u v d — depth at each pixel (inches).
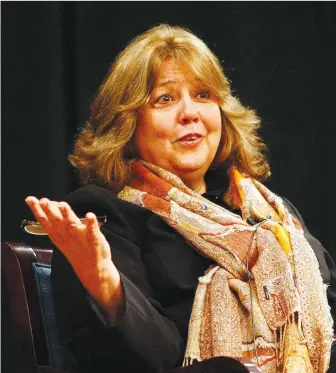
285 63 374.3
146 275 230.4
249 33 371.9
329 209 372.2
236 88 370.3
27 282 230.8
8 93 342.0
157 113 241.4
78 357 212.4
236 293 226.7
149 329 209.0
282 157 373.4
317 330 223.1
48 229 185.5
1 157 341.4
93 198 235.3
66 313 212.1
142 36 249.8
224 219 238.8
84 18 352.8
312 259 233.9
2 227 340.2
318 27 376.8
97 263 193.2
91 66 352.2
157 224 235.5
